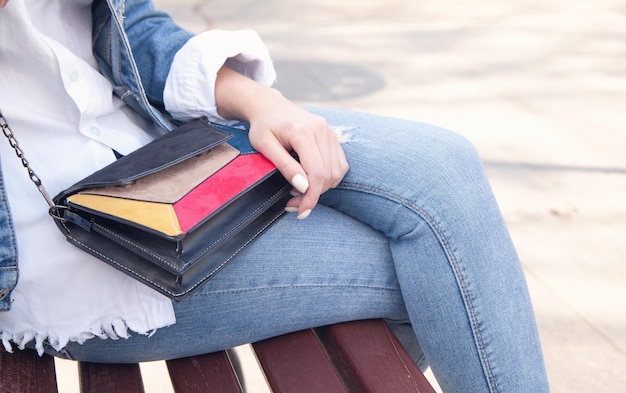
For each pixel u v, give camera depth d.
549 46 4.42
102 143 1.10
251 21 4.94
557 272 2.33
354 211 1.19
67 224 0.97
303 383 1.10
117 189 0.95
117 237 0.93
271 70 1.30
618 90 3.74
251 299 1.12
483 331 1.11
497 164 2.97
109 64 1.20
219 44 1.21
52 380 1.05
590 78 3.90
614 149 3.12
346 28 4.79
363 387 1.09
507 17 5.00
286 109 1.14
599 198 2.73
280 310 1.14
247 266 1.11
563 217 2.61
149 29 1.27
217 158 1.05
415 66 4.08
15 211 0.99
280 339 1.18
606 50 4.34
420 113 3.46
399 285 1.18
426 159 1.15
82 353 1.13
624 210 2.66
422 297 1.13
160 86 1.25
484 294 1.11
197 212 0.92
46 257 0.99
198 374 1.14
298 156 1.13
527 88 3.76
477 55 4.26
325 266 1.15
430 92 3.72
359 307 1.18
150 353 1.14
